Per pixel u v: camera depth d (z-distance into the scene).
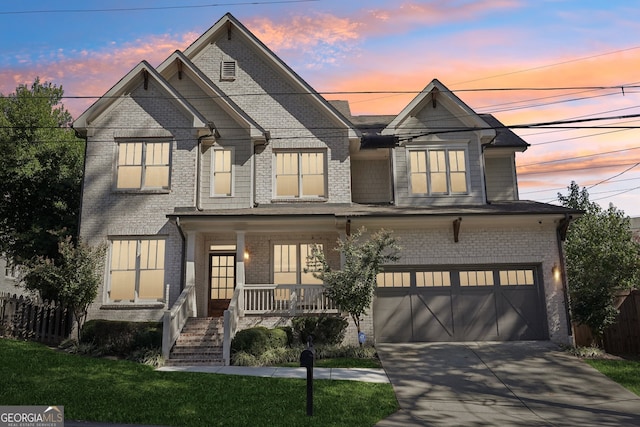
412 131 19.52
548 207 18.05
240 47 21.25
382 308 17.38
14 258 20.34
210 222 17.39
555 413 10.26
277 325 16.59
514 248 17.55
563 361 14.48
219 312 19.12
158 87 19.02
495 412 10.27
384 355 15.21
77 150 23.12
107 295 17.69
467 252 17.55
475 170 19.22
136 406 9.62
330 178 19.62
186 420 8.94
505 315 17.28
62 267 16.34
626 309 16.23
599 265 17.97
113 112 18.88
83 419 8.80
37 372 11.52
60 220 20.48
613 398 11.38
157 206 18.19
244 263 18.50
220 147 19.44
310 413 9.33
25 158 20.62
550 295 17.12
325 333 16.16
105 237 18.03
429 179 19.30
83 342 15.60
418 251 17.58
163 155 18.70
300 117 20.27
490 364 14.18
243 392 10.84
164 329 14.87
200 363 14.51
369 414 9.69
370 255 15.65
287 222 17.52
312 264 17.83
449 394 11.53
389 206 18.91
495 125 20.81
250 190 19.05
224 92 20.72
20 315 16.03
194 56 21.22
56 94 29.31
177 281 17.61
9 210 20.64
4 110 24.09
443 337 17.16
